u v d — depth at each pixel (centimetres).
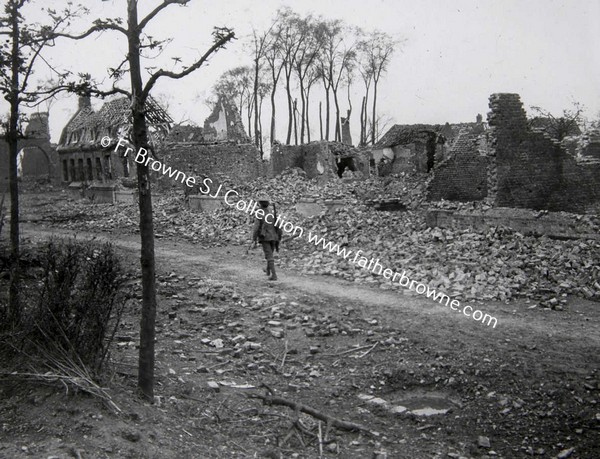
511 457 641
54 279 706
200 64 638
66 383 599
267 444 636
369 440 669
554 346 936
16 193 999
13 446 498
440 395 802
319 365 891
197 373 817
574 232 1605
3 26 936
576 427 697
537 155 1959
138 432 557
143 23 633
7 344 657
